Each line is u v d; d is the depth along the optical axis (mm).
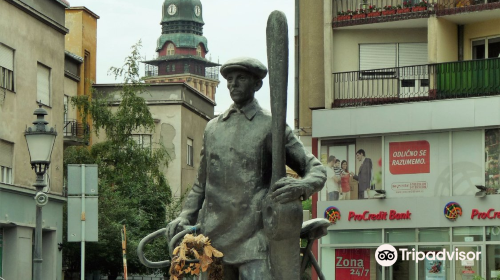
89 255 41000
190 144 64500
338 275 35188
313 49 37656
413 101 34812
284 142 6660
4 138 37781
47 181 41250
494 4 34375
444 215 33438
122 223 41344
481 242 32812
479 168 33094
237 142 6895
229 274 6973
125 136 46562
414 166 34281
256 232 6824
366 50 36750
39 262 19297
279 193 6531
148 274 42750
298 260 6648
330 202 35531
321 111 35938
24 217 38656
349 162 35500
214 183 6949
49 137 19484
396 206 34375
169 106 62094
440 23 35188
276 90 6617
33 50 40438
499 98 32750
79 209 17531
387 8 36000
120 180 45219
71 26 56031
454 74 34594
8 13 38250
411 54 36406
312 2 37875
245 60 6887
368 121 35094
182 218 7141
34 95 40438
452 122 33531
